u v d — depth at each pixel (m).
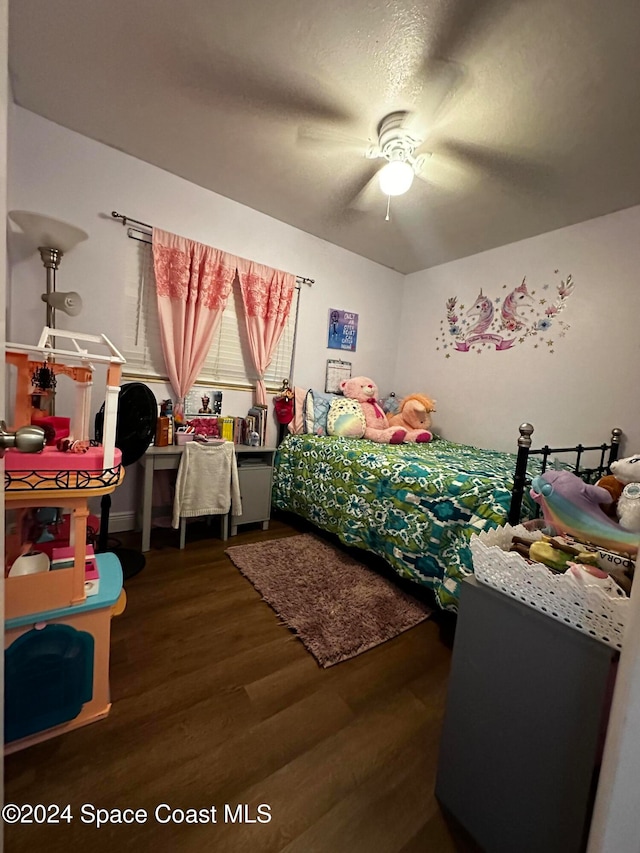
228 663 1.34
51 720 1.00
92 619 1.03
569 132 1.63
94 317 2.13
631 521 0.97
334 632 1.53
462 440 3.14
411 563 1.78
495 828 0.81
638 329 2.19
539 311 2.64
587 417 2.40
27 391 1.02
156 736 1.04
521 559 0.79
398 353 3.73
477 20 1.19
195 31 1.32
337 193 2.31
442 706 1.22
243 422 2.70
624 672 0.51
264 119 1.73
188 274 2.33
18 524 1.15
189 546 2.26
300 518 2.91
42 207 1.91
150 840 0.80
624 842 0.49
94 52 1.44
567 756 0.70
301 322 3.04
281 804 0.89
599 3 1.11
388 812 0.89
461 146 1.77
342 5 1.18
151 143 2.00
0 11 0.46
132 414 1.72
